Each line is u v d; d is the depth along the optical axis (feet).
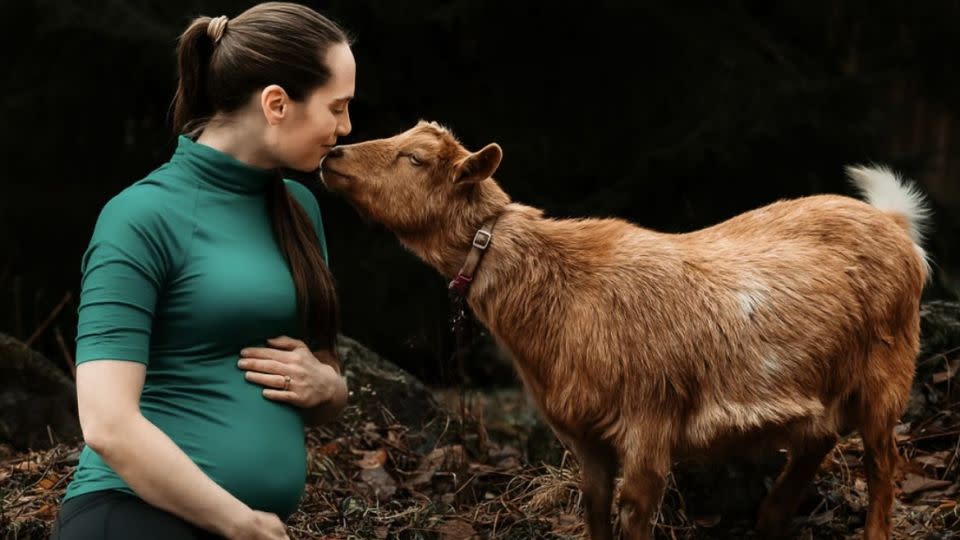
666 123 28.63
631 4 28.04
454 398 20.21
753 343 10.81
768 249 11.39
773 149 26.99
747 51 28.55
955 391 15.12
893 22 32.30
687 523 12.97
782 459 13.08
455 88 28.99
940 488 13.82
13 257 29.14
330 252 27.63
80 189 29.27
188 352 9.07
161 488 8.37
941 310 15.87
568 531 12.96
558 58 28.76
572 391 10.68
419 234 11.07
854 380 11.55
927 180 37.78
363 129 28.48
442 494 14.28
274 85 9.25
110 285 8.64
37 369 16.37
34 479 14.05
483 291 10.91
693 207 27.02
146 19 26.71
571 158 28.71
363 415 15.70
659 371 10.57
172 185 9.20
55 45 27.48
